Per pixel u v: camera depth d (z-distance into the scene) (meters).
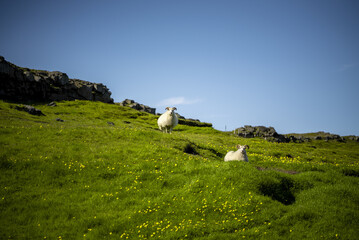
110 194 16.05
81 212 14.32
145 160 21.03
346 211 15.00
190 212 14.40
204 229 12.97
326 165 24.81
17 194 15.45
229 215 14.18
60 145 22.86
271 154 38.91
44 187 16.61
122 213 14.27
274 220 13.91
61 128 27.97
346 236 12.73
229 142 48.59
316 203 16.11
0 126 26.58
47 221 13.40
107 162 20.11
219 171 18.05
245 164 18.73
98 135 26.78
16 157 19.31
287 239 12.47
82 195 15.95
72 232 12.68
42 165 18.62
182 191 16.44
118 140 26.08
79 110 65.19
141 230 12.89
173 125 34.34
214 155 28.56
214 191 16.08
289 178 18.62
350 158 54.50
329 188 17.77
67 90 77.50
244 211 14.40
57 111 58.62
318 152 55.94
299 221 13.88
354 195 16.92
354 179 19.83
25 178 17.22
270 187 16.81
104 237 12.35
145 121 71.38
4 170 17.66
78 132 26.73
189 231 12.75
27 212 14.04
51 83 72.88
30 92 63.81
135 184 17.34
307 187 18.27
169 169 19.45
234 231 13.03
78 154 21.20
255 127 93.19
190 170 18.88
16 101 59.00
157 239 12.23
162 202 15.25
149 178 18.09
